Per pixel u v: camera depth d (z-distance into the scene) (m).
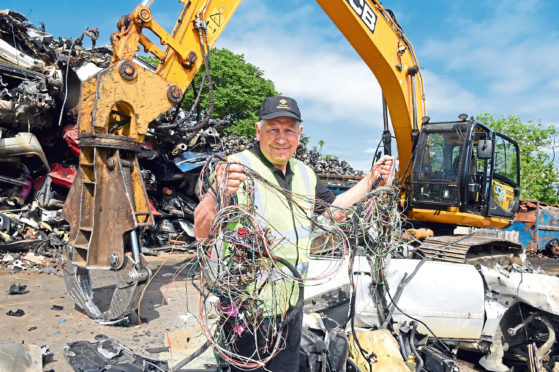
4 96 7.81
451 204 6.41
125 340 3.92
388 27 6.80
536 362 3.86
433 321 3.55
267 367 1.84
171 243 9.27
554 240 14.98
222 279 1.71
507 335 4.10
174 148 9.43
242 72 25.45
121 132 4.59
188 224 9.69
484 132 6.49
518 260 6.34
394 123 7.27
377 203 2.40
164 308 4.95
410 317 3.30
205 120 5.44
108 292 5.38
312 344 2.46
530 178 26.17
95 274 6.40
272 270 1.75
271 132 1.83
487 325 3.67
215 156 1.79
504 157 7.31
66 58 7.56
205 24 5.05
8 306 4.71
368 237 2.85
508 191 7.46
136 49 4.63
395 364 2.90
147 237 9.28
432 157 6.76
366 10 6.37
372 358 2.92
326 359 2.46
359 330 3.45
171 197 9.58
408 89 7.11
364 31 6.35
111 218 4.18
